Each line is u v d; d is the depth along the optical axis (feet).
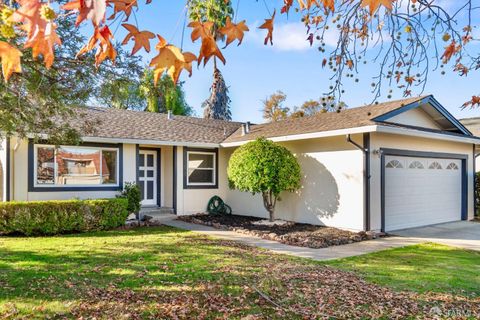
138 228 34.01
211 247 25.17
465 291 16.03
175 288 16.06
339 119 35.73
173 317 13.15
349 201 31.89
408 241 28.14
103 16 3.82
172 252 23.31
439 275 18.54
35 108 19.51
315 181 35.04
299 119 43.70
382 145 31.78
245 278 17.56
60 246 25.00
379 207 31.45
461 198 40.16
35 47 3.96
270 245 26.37
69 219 30.78
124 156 37.70
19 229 29.14
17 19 3.91
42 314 13.23
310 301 14.71
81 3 3.85
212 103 86.89
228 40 5.81
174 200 41.16
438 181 37.50
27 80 16.80
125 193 36.29
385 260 21.99
